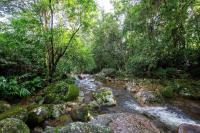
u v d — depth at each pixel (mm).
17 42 9406
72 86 8711
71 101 8125
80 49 14312
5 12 9969
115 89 12180
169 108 8328
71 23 11555
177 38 14078
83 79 16641
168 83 12188
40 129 5617
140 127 4332
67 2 10922
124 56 24047
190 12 13180
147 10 14312
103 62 29422
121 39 25000
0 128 4250
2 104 6711
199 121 6914
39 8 10148
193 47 13977
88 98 9031
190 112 7867
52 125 5805
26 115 5715
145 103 8961
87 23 11742
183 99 9641
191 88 10469
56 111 6359
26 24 9758
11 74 9070
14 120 4555
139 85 12547
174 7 12945
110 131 3910
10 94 7848
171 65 15133
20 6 10062
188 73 13789
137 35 16656
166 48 14242
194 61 13531
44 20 10359
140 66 16500
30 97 8305
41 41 10227
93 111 7531
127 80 15320
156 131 4387
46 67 10758
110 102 8406
